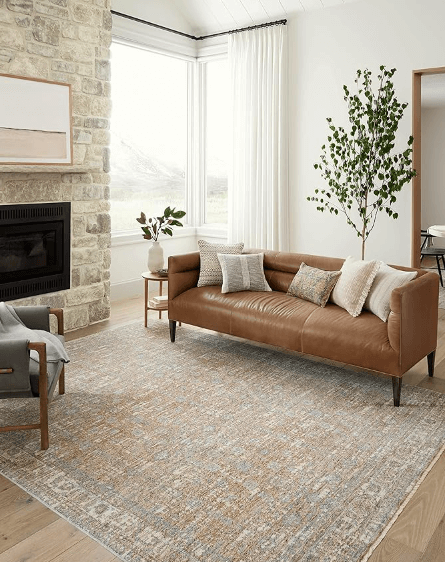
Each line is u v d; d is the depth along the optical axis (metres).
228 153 6.32
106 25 4.77
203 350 4.27
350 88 5.39
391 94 4.81
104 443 2.81
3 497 2.36
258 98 5.89
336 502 2.33
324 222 5.72
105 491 2.40
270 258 4.48
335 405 3.29
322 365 3.97
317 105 5.61
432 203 5.23
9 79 4.07
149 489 2.41
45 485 2.44
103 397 3.36
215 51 6.29
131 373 3.76
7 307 3.10
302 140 5.75
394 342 3.23
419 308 3.40
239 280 4.29
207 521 2.20
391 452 2.75
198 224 6.82
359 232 5.18
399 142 5.21
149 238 4.89
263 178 5.97
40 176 4.37
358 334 3.40
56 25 4.37
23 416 3.09
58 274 4.61
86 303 4.88
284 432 2.94
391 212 4.93
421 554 2.03
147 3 5.75
